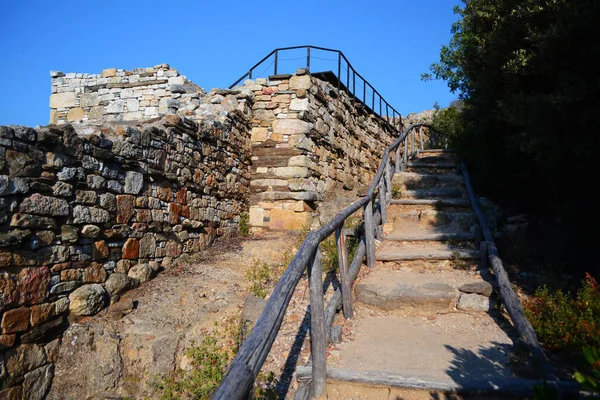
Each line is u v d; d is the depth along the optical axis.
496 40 5.59
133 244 6.29
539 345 3.59
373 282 5.14
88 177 5.46
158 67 10.54
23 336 4.62
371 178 13.51
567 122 4.56
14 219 4.53
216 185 8.42
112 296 5.79
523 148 5.14
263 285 6.54
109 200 5.80
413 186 8.80
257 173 9.52
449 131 16.05
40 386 4.75
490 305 4.57
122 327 5.46
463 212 7.30
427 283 4.95
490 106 6.87
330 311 4.16
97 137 5.58
